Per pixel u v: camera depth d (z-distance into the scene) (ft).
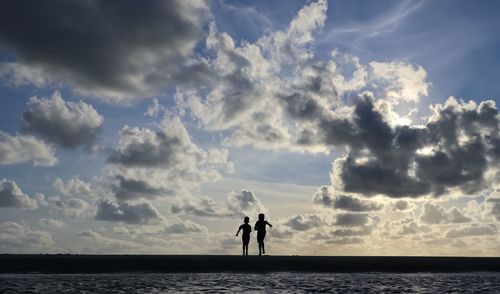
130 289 47.75
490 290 53.57
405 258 86.43
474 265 81.10
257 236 86.74
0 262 66.28
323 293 47.70
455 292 51.37
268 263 73.41
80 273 62.49
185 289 48.32
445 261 83.25
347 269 73.26
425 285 57.21
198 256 76.43
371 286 54.75
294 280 59.16
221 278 59.72
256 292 47.03
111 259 70.90
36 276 59.21
